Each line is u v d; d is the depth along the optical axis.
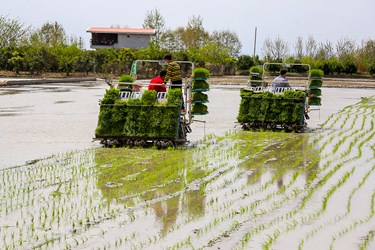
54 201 9.02
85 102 29.42
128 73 64.94
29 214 8.27
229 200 9.23
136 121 14.73
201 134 17.52
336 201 9.14
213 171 11.61
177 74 15.65
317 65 75.44
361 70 79.56
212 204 8.98
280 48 94.50
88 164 12.15
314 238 7.23
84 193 9.57
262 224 7.87
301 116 18.20
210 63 78.94
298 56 92.50
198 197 9.43
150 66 65.12
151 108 14.72
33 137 16.23
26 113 23.22
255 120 18.58
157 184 10.32
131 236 7.34
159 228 7.70
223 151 14.21
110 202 9.02
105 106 14.88
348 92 45.19
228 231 7.55
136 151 14.05
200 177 10.96
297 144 15.56
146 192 9.70
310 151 14.34
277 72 72.50
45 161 12.46
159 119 14.66
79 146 14.71
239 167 12.07
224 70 78.88
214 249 6.83
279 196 9.50
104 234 7.41
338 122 21.56
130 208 8.68
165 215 8.31
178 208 8.71
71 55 65.81
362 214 8.34
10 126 18.69
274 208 8.73
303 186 10.24
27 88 42.53
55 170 11.47
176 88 15.28
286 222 7.95
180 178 10.84
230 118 22.50
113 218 8.14
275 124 18.42
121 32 92.69
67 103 28.61
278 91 19.23
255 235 7.37
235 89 46.38
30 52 61.59
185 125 15.47
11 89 40.62
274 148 14.82
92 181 10.50
